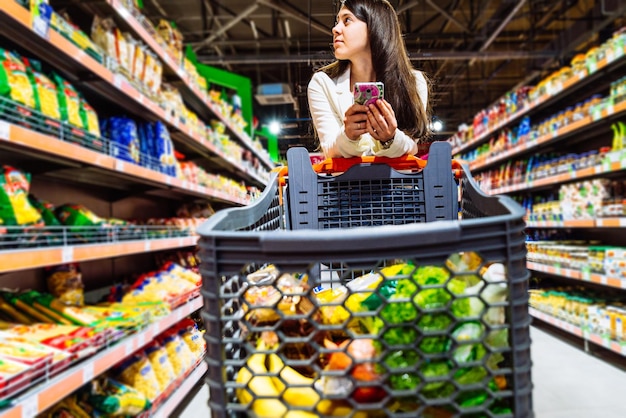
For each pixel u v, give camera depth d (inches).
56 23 63.8
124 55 90.3
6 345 51.1
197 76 150.2
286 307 25.3
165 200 152.6
